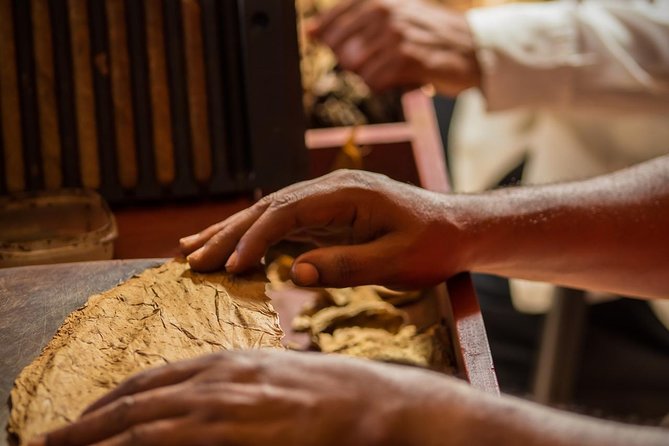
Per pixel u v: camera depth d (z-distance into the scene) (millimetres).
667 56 1360
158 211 931
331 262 724
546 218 791
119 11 893
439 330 803
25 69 890
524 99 1408
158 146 922
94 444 458
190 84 912
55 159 911
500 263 793
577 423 431
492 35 1378
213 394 451
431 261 755
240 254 702
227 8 901
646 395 1656
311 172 1157
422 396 445
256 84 904
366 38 1342
